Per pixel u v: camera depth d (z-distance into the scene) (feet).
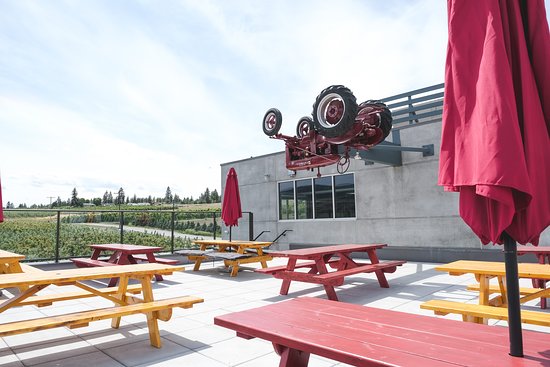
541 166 4.14
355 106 20.67
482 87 4.15
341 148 24.34
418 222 30.19
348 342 5.43
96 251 24.18
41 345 10.73
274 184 41.81
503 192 3.84
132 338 11.37
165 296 17.53
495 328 6.14
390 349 5.08
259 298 17.03
